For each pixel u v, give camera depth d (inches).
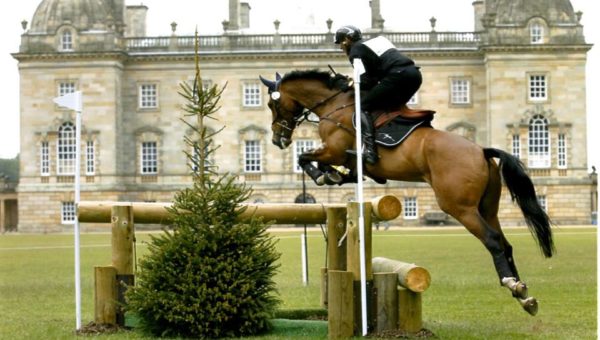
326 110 698.8
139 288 649.0
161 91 3651.6
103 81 3533.5
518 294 581.6
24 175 3587.6
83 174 3540.8
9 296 987.9
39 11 3599.9
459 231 2930.6
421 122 643.5
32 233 3444.9
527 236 2440.9
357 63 644.1
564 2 3575.3
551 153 3555.6
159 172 3641.7
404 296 647.1
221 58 3629.4
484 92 3627.0
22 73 3560.5
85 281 1184.8
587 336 635.5
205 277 641.0
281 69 3631.9
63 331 686.5
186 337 643.5
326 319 736.3
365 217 649.0
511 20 3558.1
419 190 3627.0
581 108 3555.6
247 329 648.4
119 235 689.6
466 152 615.8
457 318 755.4
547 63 3543.3
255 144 3656.5
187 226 650.8
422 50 3609.7
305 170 701.3
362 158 650.2
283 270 1321.4
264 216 701.3
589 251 1704.0
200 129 669.9
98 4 3599.9
